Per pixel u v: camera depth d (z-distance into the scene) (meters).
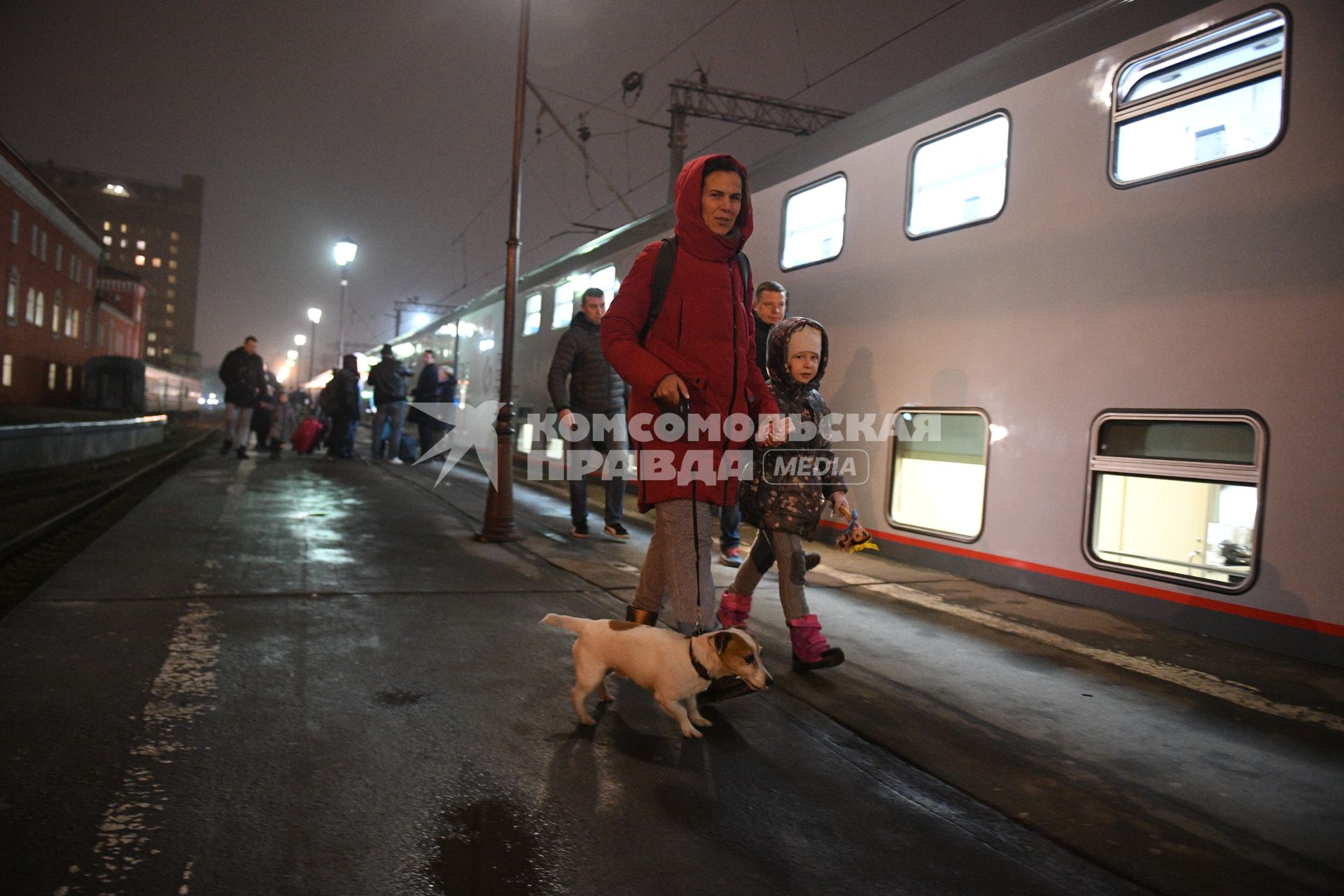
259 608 3.97
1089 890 1.97
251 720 2.64
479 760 2.47
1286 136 4.03
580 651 2.80
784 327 3.54
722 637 2.58
